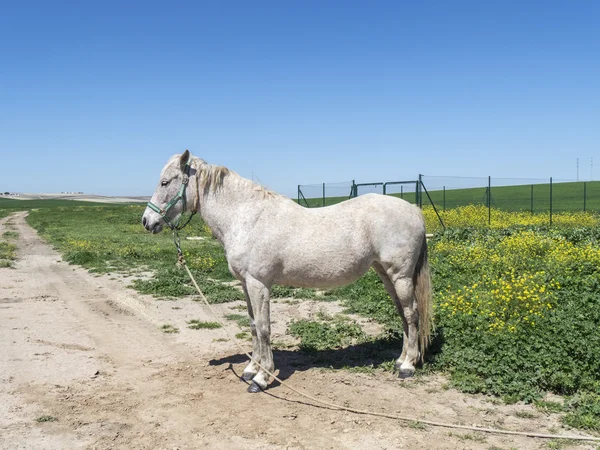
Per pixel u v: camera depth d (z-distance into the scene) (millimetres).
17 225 38594
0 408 4668
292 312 8531
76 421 4387
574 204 32719
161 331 7559
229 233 5254
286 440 4008
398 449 3818
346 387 5129
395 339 6590
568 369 4918
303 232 5109
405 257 5199
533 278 7809
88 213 48688
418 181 20609
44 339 7086
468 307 6918
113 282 12031
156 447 3930
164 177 5395
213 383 5340
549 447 3801
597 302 6945
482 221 22719
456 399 4766
